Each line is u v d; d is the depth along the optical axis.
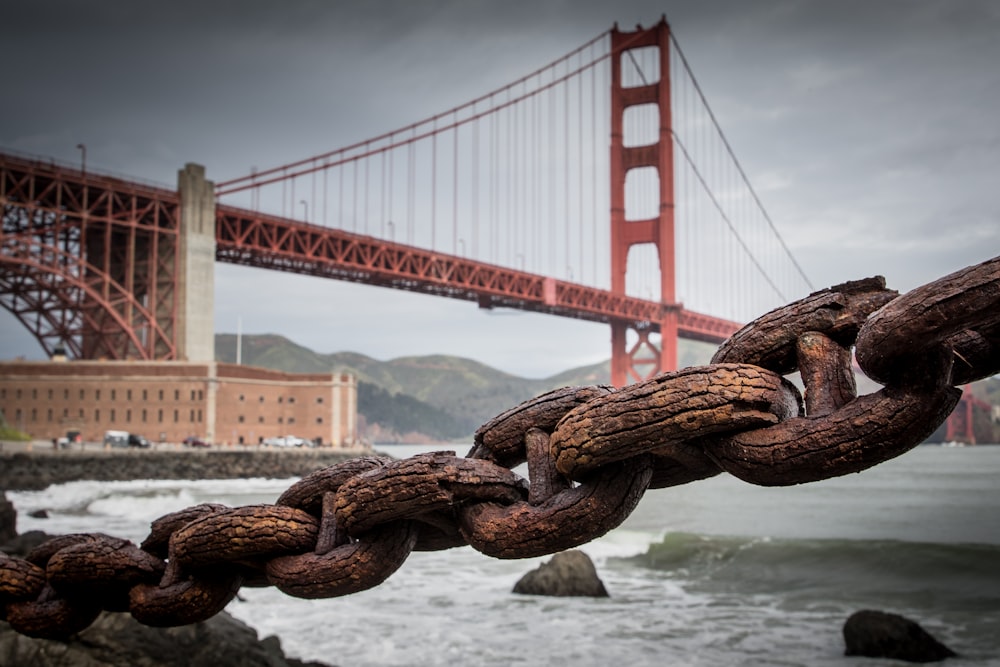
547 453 1.58
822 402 1.32
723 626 11.57
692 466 1.49
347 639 10.55
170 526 2.20
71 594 2.33
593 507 1.45
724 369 1.35
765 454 1.30
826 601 13.73
